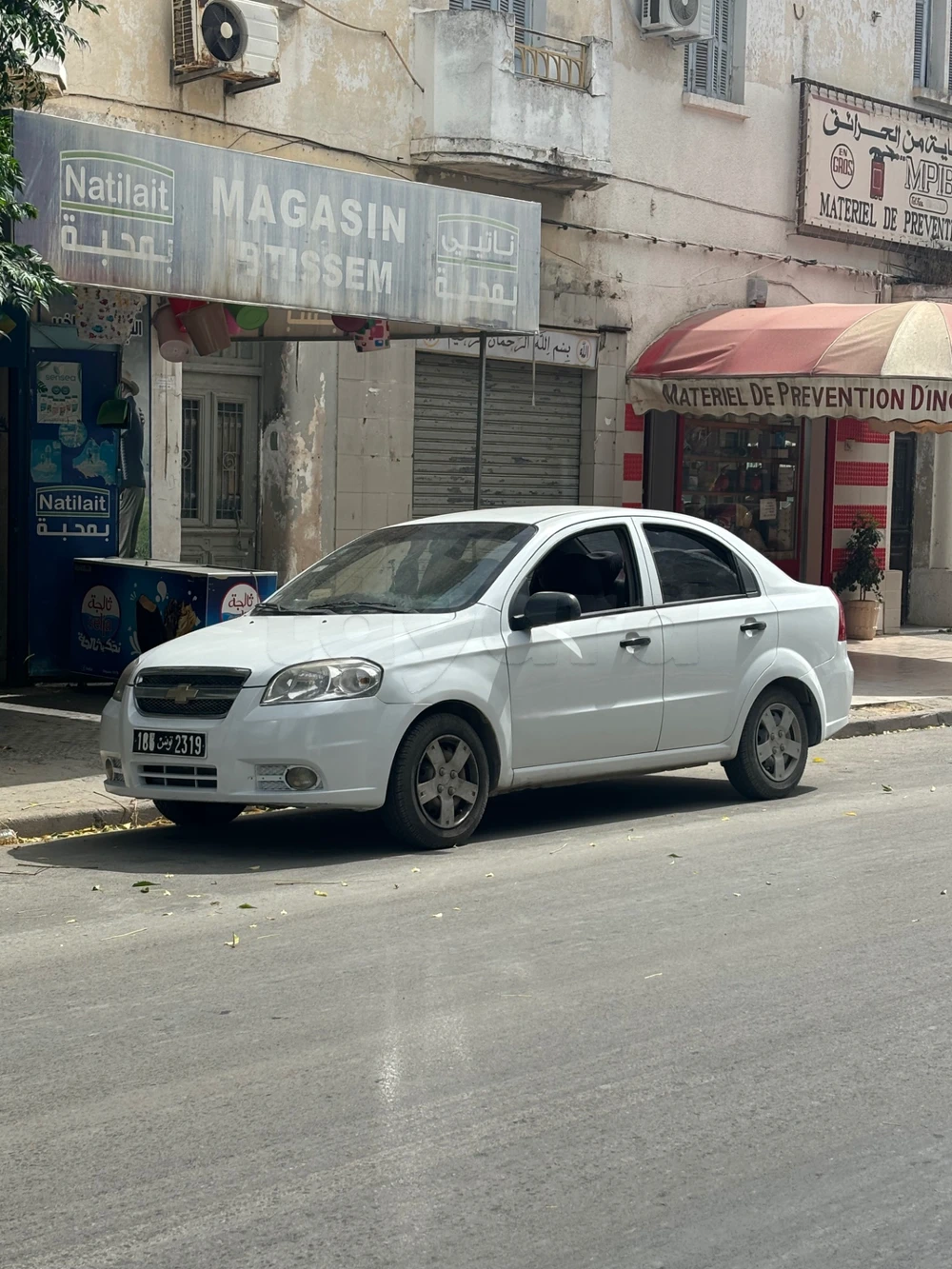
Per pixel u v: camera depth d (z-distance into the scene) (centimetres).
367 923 668
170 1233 382
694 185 1927
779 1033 528
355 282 1114
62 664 1367
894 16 2184
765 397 1711
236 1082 481
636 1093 473
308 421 1552
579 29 1783
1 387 1343
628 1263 367
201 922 673
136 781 804
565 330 1788
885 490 2183
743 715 957
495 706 829
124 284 983
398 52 1595
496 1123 449
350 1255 371
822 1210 396
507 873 767
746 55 1981
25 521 1345
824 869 779
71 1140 438
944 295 2250
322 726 768
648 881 751
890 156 2155
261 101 1486
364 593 878
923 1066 498
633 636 891
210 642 825
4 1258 369
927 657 1889
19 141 928
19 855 820
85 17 1346
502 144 1606
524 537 883
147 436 1409
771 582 988
